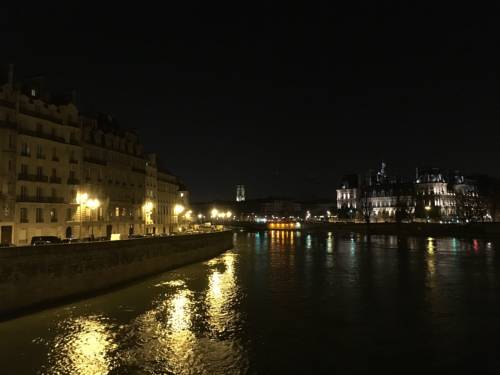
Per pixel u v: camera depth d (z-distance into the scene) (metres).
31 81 71.25
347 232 194.50
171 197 130.88
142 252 52.97
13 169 61.66
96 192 82.00
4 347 26.33
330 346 27.11
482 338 28.75
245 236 177.50
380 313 35.34
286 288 46.75
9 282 32.78
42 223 66.25
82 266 40.84
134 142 102.19
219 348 26.67
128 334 29.16
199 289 45.62
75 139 75.62
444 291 45.03
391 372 23.31
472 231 140.50
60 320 32.09
